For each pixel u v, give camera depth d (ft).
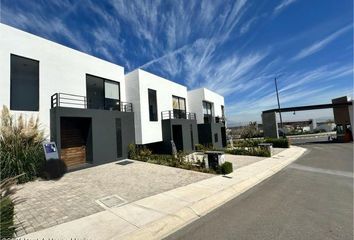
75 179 26.58
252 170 33.30
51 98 32.73
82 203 18.19
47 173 26.48
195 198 19.51
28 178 25.27
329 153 53.72
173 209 16.79
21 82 29.53
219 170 30.89
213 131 70.49
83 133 37.09
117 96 45.57
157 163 37.24
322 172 31.83
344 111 85.56
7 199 10.93
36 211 16.43
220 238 12.45
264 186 24.75
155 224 14.16
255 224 14.20
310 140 101.40
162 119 54.29
